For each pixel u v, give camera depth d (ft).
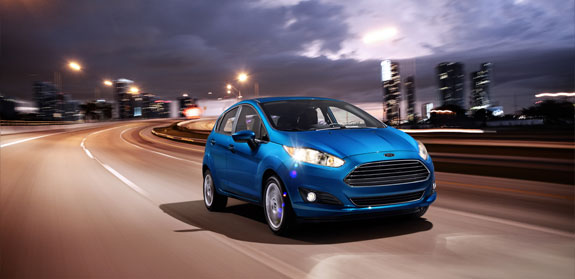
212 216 21.48
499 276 11.53
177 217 21.33
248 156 18.63
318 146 15.97
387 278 11.72
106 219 21.06
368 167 15.30
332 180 15.21
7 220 21.06
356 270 12.49
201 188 31.63
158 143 115.75
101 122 364.38
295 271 12.66
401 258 13.42
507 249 14.03
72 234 18.07
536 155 62.03
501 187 29.07
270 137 17.83
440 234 16.12
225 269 13.07
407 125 229.25
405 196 15.90
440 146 90.94
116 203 25.61
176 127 255.09
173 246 15.89
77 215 22.12
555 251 13.73
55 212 22.95
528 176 35.63
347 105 21.33
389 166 15.55
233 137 18.33
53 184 34.24
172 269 13.25
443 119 220.23
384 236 16.11
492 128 182.29
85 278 12.64
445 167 44.57
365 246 14.92
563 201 23.22
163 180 36.45
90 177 38.81
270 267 13.12
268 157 17.17
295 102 20.45
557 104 181.37
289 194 16.02
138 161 56.34
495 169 41.24
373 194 15.24
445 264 12.68
